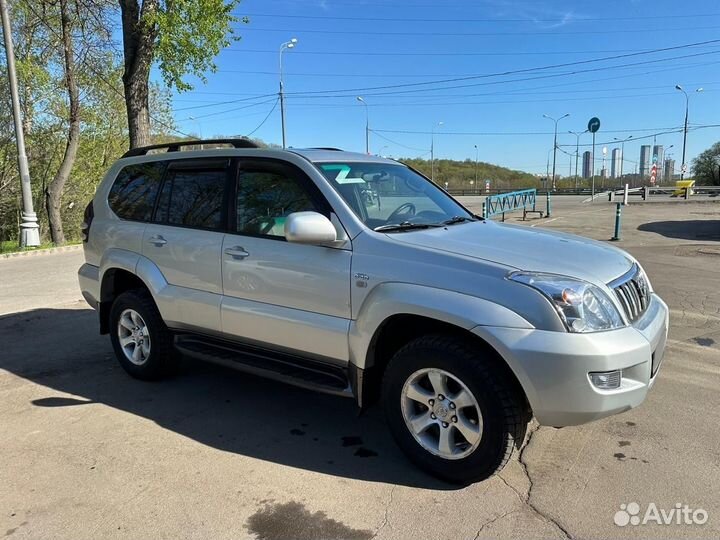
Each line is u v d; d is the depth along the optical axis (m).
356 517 2.85
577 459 3.38
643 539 2.63
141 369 4.79
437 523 2.79
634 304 3.21
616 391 2.83
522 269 2.98
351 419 4.07
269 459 3.47
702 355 5.20
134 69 13.83
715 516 2.80
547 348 2.76
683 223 17.45
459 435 3.17
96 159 24.62
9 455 3.52
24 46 19.25
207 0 13.45
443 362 3.05
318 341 3.54
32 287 9.68
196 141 4.56
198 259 4.20
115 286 5.15
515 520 2.80
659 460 3.35
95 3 17.81
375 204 3.77
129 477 3.25
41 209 23.28
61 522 2.82
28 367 5.23
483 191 70.56
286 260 3.66
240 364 4.00
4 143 20.83
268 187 3.92
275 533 2.72
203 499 3.02
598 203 30.91
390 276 3.21
